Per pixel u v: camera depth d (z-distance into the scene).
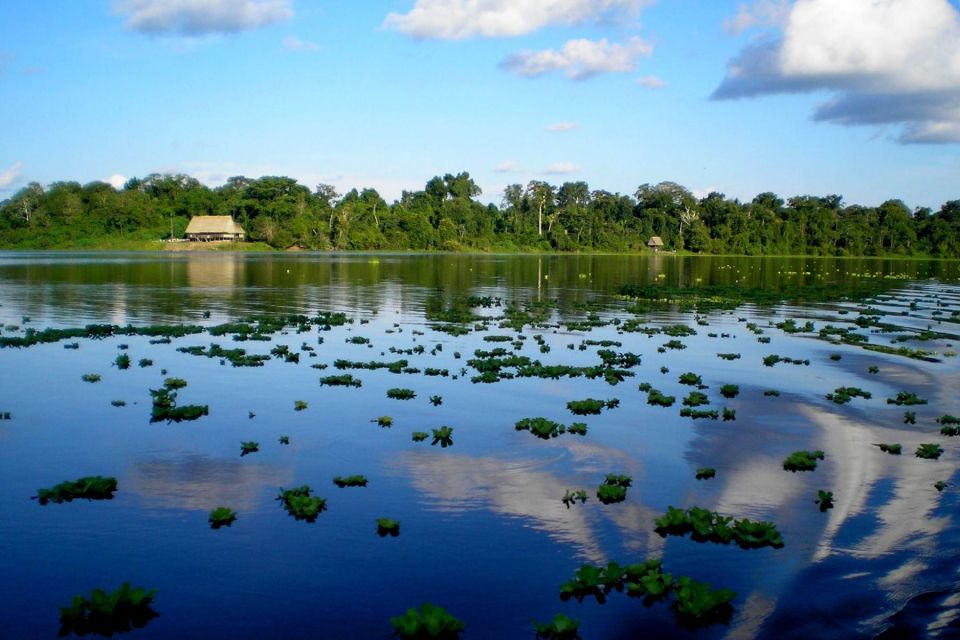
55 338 21.70
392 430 12.88
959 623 6.96
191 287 41.50
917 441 12.52
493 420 13.59
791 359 19.81
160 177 138.50
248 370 17.73
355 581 7.79
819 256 136.25
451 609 7.29
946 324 28.25
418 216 132.00
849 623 7.01
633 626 7.01
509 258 99.62
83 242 119.00
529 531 8.98
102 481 10.09
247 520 9.18
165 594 7.51
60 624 6.98
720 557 8.32
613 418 13.79
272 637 6.82
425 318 28.25
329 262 76.69
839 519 9.29
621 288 42.16
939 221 137.50
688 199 148.38
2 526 8.96
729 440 12.48
